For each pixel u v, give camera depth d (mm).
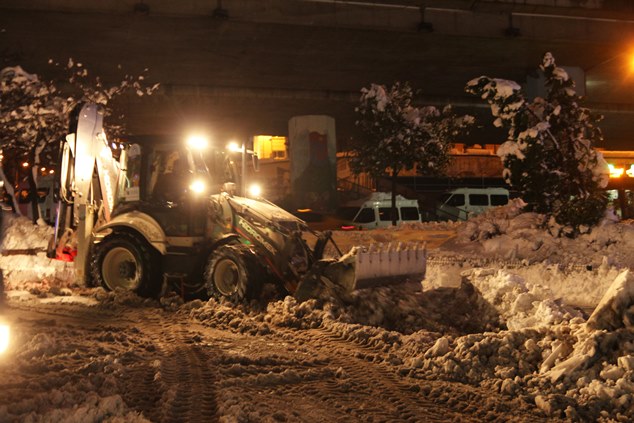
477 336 6715
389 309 9352
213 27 30359
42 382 5062
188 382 5555
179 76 36250
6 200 19375
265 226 10094
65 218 11742
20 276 12641
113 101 30469
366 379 5941
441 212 35406
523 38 34281
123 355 6328
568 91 18875
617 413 4957
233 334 8148
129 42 31266
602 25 35406
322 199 42531
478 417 4980
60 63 33000
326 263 9508
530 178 18656
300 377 5902
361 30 31922
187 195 10516
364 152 31375
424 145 31000
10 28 29094
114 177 11469
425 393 5559
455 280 14320
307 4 30703
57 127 22891
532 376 5855
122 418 4082
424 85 40500
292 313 9016
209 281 9938
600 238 16766
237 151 11477
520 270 14375
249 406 4781
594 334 5898
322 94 39938
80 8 27688
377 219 29188
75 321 8672
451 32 33188
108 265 10977
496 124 19484
